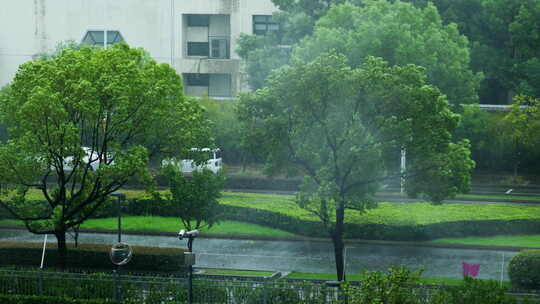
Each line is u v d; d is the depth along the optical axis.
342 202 28.42
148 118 30.19
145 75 30.20
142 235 40.53
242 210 42.47
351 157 27.34
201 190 32.78
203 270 32.78
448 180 28.33
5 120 30.08
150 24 70.81
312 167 29.47
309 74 27.50
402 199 47.38
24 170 29.69
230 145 58.78
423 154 28.11
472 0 61.66
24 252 33.91
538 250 30.53
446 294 21.33
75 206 32.56
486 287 21.31
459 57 49.28
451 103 49.28
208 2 69.94
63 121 29.05
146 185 31.94
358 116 27.98
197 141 31.91
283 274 32.06
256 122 29.52
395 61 46.94
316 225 38.94
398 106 27.47
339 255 29.30
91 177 31.84
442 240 37.94
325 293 24.91
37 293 28.23
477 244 36.94
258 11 69.31
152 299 26.91
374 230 38.19
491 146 58.88
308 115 28.42
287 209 41.44
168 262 32.78
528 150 58.66
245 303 26.03
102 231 41.09
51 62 30.12
